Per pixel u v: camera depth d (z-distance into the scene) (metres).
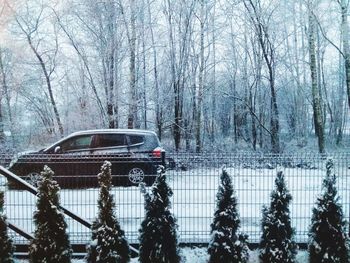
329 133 38.84
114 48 25.19
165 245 6.20
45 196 6.15
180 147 27.00
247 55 33.09
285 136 35.19
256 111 35.53
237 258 6.24
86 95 26.45
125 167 8.46
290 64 33.09
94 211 8.23
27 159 8.77
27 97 30.47
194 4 27.73
